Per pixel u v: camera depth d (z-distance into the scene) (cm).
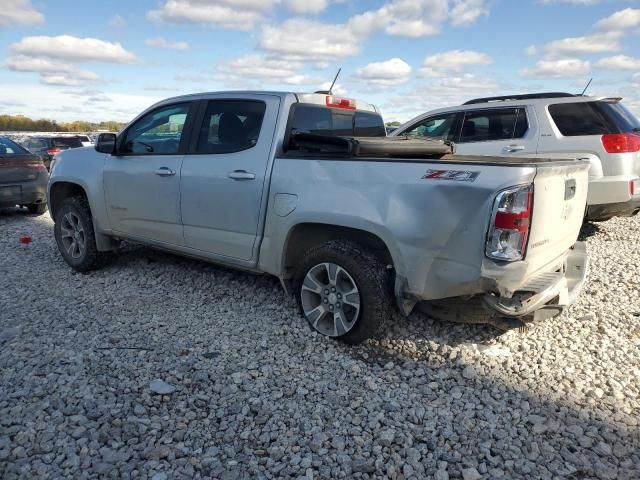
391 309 371
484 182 307
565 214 355
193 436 275
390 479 249
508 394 319
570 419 292
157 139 489
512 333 402
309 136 388
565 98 673
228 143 436
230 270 546
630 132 641
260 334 395
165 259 590
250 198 412
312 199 375
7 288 503
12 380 321
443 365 354
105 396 306
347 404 307
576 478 249
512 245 304
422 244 330
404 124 803
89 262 543
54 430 273
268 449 266
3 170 896
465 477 249
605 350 374
